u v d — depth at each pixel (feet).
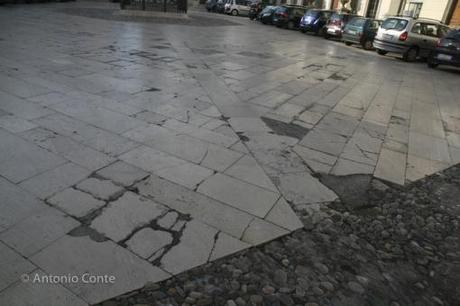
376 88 28.19
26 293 7.27
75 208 9.89
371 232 10.29
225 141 14.99
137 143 14.02
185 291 7.66
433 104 24.91
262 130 16.62
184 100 19.71
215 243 9.11
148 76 24.08
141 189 11.02
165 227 9.49
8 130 14.08
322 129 17.70
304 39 59.31
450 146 17.38
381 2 78.95
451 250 9.90
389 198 12.16
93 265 8.07
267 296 7.73
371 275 8.66
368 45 55.11
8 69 22.74
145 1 67.72
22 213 9.52
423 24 46.19
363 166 14.19
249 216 10.29
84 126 15.10
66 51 30.09
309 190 12.00
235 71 28.76
